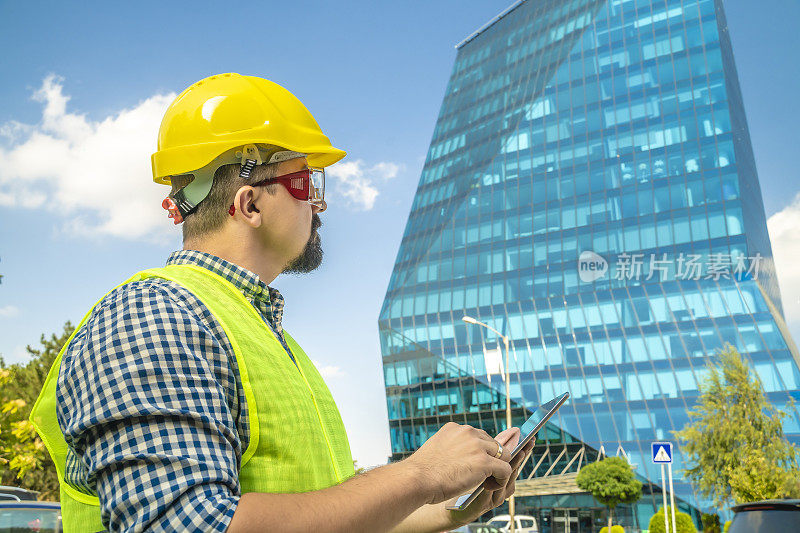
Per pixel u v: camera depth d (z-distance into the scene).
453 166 71.12
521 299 55.22
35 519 6.40
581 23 68.69
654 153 57.03
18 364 23.20
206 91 1.53
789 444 35.56
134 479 0.97
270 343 1.33
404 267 64.31
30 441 14.80
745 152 61.66
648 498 43.31
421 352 57.78
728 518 39.59
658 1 64.50
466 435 1.29
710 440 35.78
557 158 61.44
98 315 1.12
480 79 78.38
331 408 1.58
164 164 1.47
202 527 0.92
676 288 49.47
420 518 1.56
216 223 1.47
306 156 1.57
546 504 46.59
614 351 48.91
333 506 1.01
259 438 1.15
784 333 49.28
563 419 48.09
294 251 1.54
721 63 58.41
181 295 1.19
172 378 1.04
